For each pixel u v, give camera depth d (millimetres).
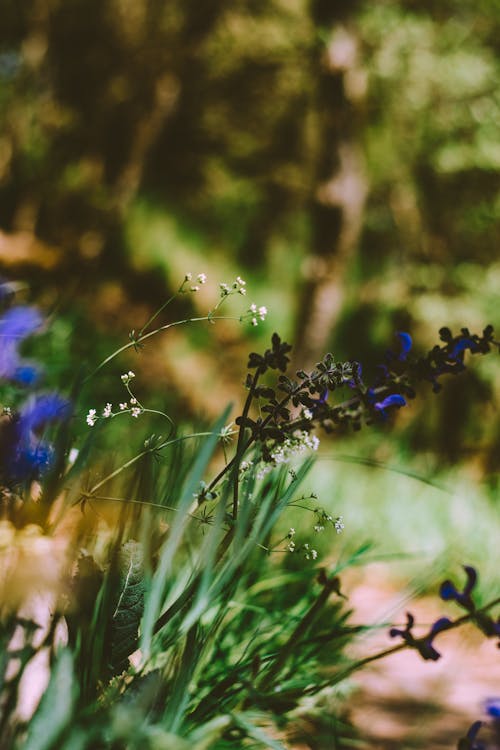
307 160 11117
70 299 8328
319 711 1548
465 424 10250
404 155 10836
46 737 1006
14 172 11539
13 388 1552
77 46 11758
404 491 7484
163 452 1810
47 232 11297
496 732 2566
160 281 10969
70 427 1396
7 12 11602
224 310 10711
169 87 11625
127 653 1302
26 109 11688
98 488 1361
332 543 2672
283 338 10695
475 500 7379
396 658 3438
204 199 11930
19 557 1173
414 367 1414
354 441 9633
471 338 1400
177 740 1053
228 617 1974
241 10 10711
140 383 8609
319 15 9766
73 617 1264
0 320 1624
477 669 3420
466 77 10039
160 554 1401
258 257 11719
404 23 9570
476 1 10234
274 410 1364
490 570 4969
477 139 10695
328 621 1956
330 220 9898
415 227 11539
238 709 1385
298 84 10562
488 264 11617
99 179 11758
